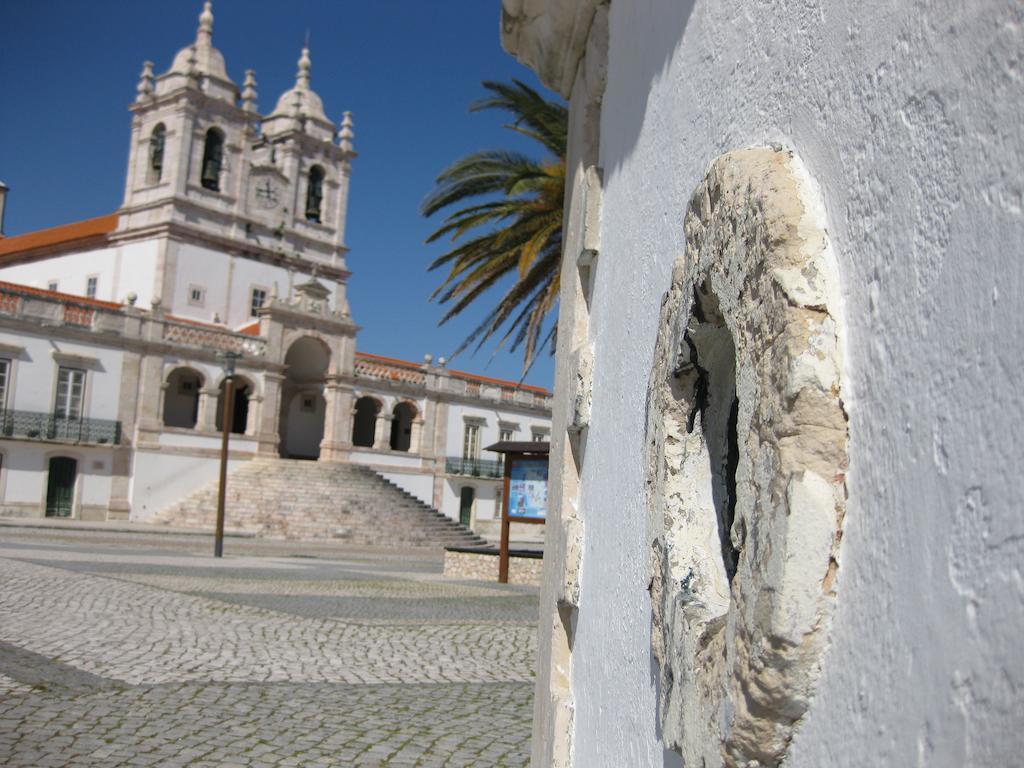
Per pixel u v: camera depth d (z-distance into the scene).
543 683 3.35
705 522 1.81
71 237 50.84
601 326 2.98
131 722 5.44
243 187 49.62
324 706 6.14
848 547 1.14
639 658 2.06
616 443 2.55
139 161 48.53
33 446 34.34
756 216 1.37
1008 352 0.88
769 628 1.16
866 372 1.15
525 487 18.08
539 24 3.70
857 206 1.21
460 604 13.68
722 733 1.30
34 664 6.95
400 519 40.25
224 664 7.51
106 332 36.41
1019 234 0.88
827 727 1.12
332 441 43.84
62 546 21.89
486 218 14.23
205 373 39.59
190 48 47.62
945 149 1.02
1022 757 0.79
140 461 37.19
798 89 1.44
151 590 12.75
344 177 55.47
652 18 2.50
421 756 5.00
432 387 48.09
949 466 0.95
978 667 0.87
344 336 44.66
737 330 1.44
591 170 3.21
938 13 1.06
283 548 29.84
